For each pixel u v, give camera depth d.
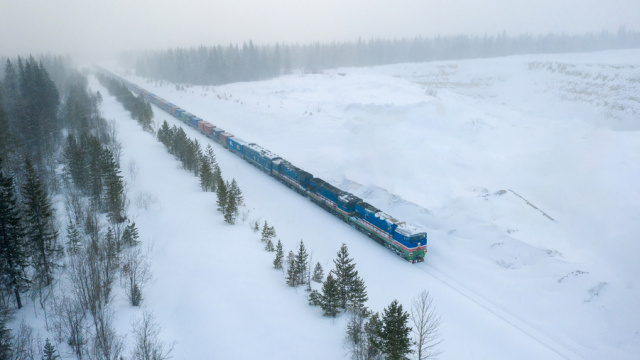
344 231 50.34
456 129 89.81
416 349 29.39
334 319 31.78
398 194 59.66
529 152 74.88
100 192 52.69
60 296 33.69
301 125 94.31
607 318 33.25
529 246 42.97
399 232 43.22
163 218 50.06
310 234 49.41
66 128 87.81
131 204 54.03
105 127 84.38
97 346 26.42
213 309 31.69
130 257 38.50
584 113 119.19
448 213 52.16
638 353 29.67
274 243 46.09
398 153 74.31
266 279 37.28
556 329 32.72
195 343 28.23
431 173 67.94
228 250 42.38
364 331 28.72
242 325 30.16
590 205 54.19
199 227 48.03
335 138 83.62
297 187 61.84
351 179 65.31
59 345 27.41
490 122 95.56
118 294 33.88
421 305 35.09
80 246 39.81
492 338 31.33
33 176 36.59
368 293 36.97
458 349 29.81
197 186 63.03
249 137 94.00
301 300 34.44
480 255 44.16
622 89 128.38
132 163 68.12
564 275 38.44
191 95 144.50
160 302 33.41
